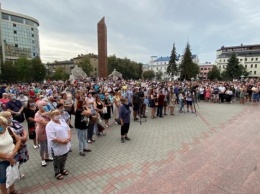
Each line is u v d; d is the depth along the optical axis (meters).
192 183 3.89
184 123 9.46
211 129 8.12
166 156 5.38
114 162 5.06
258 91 16.47
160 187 3.81
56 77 71.88
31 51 80.31
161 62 113.88
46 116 5.05
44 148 4.95
